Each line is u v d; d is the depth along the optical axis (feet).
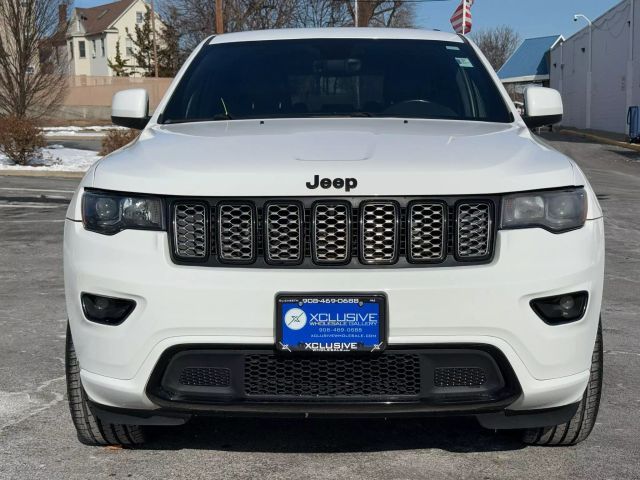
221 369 9.93
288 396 9.89
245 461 11.58
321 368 9.87
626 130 115.44
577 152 89.25
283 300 9.64
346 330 9.68
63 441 12.30
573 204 10.14
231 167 10.12
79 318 10.31
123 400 10.14
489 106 14.16
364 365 9.84
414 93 14.44
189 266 9.87
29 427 12.84
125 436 11.71
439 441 12.30
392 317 9.65
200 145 11.30
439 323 9.64
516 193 9.96
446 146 11.02
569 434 11.57
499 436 12.46
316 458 11.68
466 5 49.03
